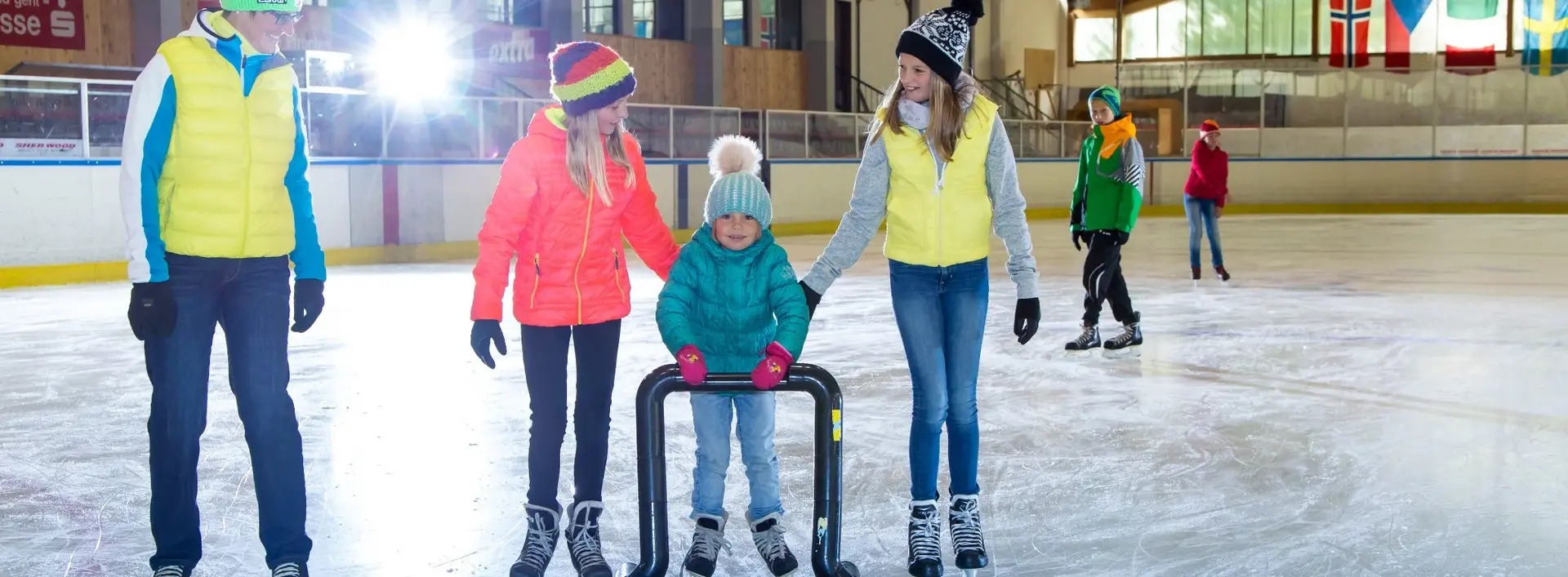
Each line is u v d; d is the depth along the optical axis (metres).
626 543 3.18
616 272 2.89
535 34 17.61
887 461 4.05
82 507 3.58
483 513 3.47
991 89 22.88
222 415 4.82
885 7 22.62
